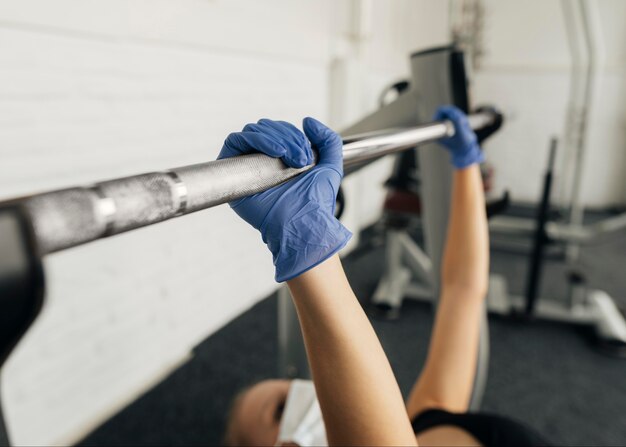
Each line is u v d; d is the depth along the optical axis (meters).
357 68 3.10
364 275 3.08
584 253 3.63
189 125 1.93
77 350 1.58
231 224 2.31
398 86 2.42
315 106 2.89
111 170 1.60
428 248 1.44
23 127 1.30
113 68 1.55
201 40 1.91
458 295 0.97
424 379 0.92
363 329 0.47
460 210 1.03
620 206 4.98
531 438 0.73
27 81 1.29
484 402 1.85
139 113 1.68
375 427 0.46
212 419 1.71
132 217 0.34
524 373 2.05
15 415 1.39
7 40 1.23
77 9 1.40
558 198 5.08
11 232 0.23
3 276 0.22
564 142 4.96
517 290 2.92
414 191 2.52
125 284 1.74
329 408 0.46
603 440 1.66
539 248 2.35
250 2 2.16
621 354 2.19
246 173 0.46
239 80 2.18
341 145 0.59
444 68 1.23
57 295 1.49
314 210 0.48
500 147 5.20
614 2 4.54
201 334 2.21
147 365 1.90
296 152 0.51
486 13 4.95
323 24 2.83
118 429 1.64
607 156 4.90
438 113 1.05
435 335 0.95
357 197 3.48
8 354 0.24
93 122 1.51
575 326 2.46
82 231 0.30
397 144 0.77
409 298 2.78
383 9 3.66
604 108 4.79
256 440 0.86
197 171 0.41
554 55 4.83
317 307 0.46
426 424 0.81
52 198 0.29
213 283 2.24
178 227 1.97
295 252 0.46
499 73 5.06
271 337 2.29
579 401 1.87
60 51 1.37
